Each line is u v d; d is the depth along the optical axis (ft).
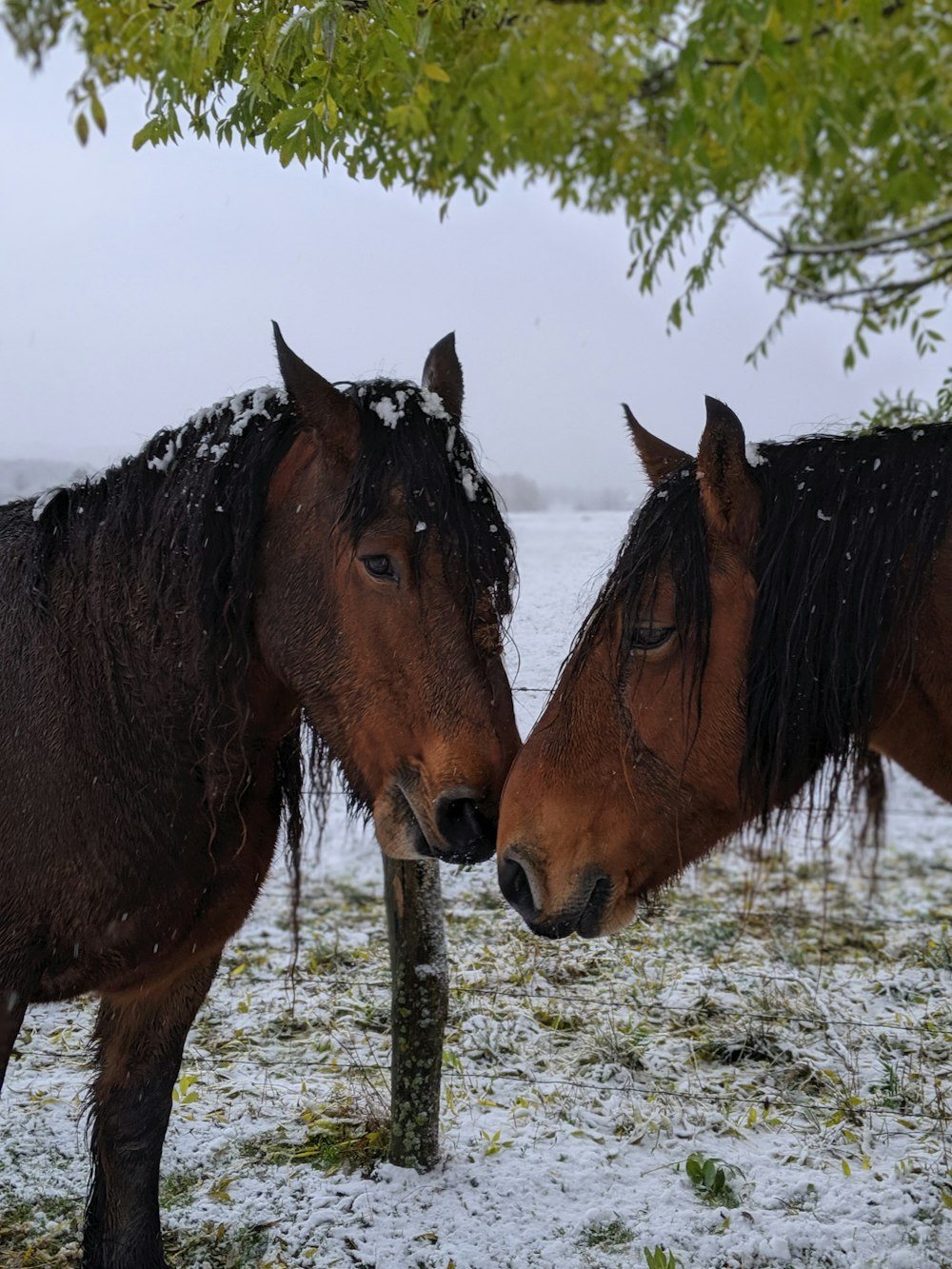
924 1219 8.41
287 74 7.41
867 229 19.94
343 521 6.57
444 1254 8.14
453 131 12.50
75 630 7.06
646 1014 11.91
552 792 6.86
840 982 12.83
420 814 6.51
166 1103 7.89
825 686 6.70
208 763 7.00
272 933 14.53
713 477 6.56
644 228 16.57
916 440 6.82
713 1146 9.52
